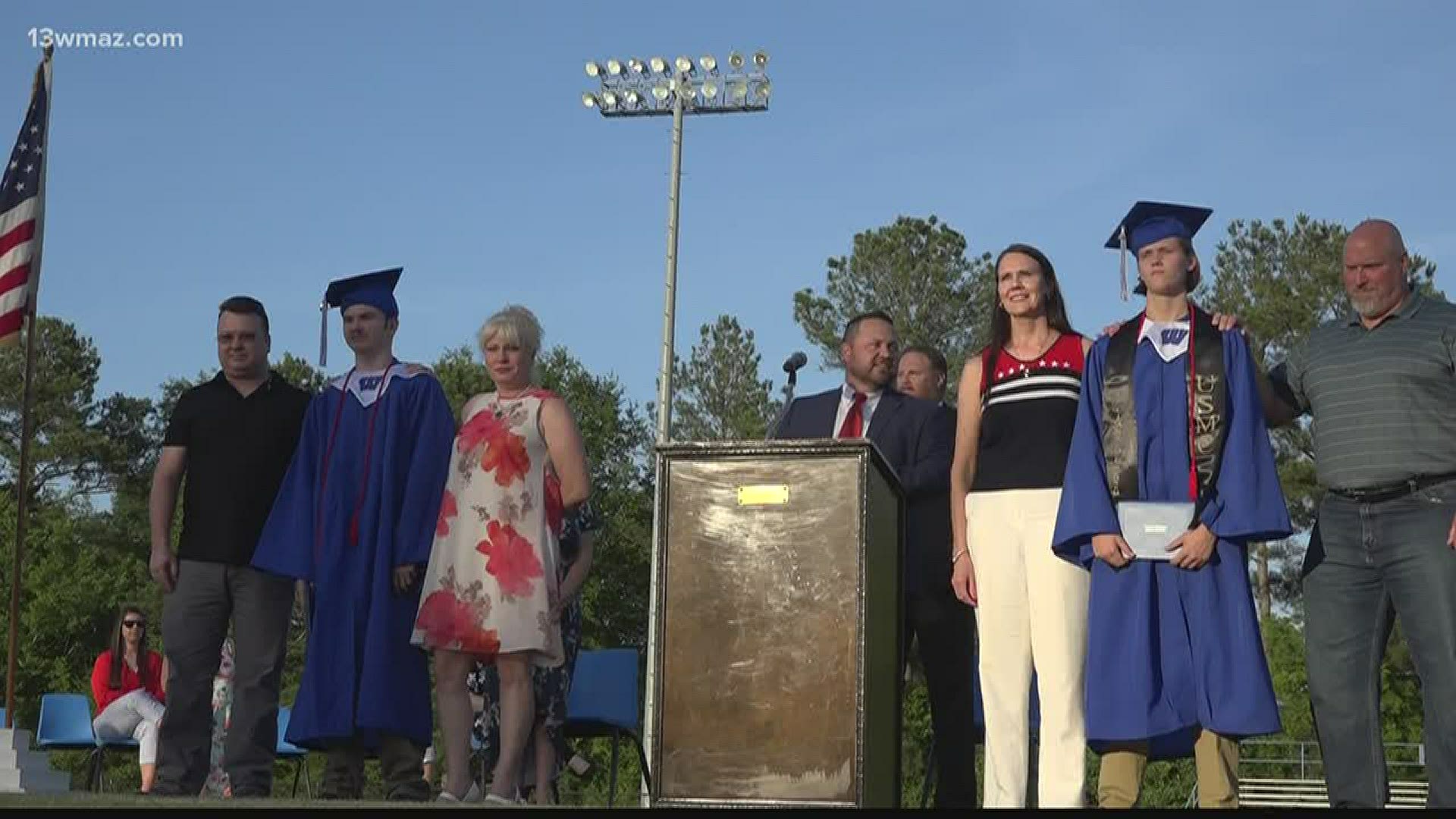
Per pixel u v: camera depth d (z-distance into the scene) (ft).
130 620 36.01
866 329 21.31
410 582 20.53
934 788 21.52
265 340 21.77
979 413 17.78
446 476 20.95
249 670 20.81
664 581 14.23
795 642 13.91
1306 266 125.59
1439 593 17.13
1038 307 17.69
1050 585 17.01
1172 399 16.72
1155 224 17.15
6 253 26.99
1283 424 19.03
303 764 39.09
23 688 125.18
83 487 181.78
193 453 21.40
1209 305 129.18
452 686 18.63
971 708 20.30
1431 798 17.16
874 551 14.30
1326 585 17.87
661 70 68.28
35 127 27.58
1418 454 17.42
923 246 152.66
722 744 13.89
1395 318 17.97
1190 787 66.44
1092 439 16.79
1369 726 17.63
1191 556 16.21
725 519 14.21
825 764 13.69
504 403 18.98
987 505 17.43
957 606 20.39
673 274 63.98
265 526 20.98
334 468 20.93
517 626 18.20
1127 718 16.14
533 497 18.65
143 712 35.22
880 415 21.20
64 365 182.50
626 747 78.07
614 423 139.64
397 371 21.30
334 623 20.63
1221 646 16.16
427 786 20.93
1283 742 81.97
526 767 24.03
